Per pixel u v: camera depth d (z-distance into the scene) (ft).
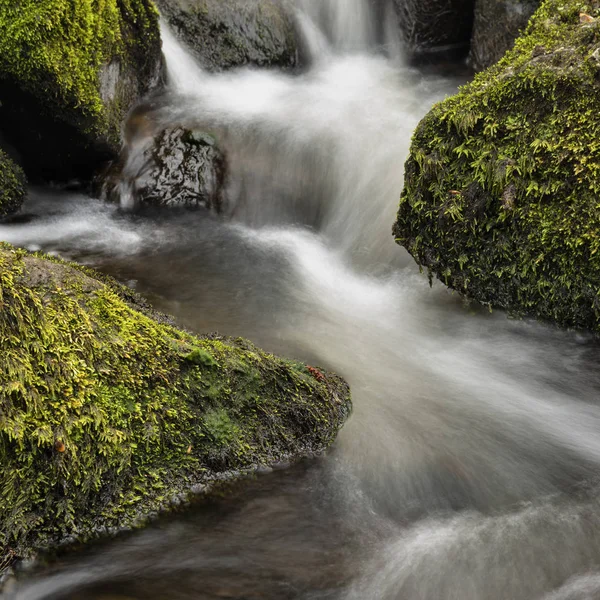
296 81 26.27
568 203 12.85
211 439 10.17
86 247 18.54
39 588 8.85
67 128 19.33
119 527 9.41
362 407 12.50
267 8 26.66
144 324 10.27
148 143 20.84
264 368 11.00
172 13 25.32
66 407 9.01
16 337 8.96
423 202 14.57
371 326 15.49
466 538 10.06
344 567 9.49
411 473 11.17
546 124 12.98
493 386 13.56
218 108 23.07
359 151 20.49
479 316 15.15
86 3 18.49
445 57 27.66
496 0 22.91
